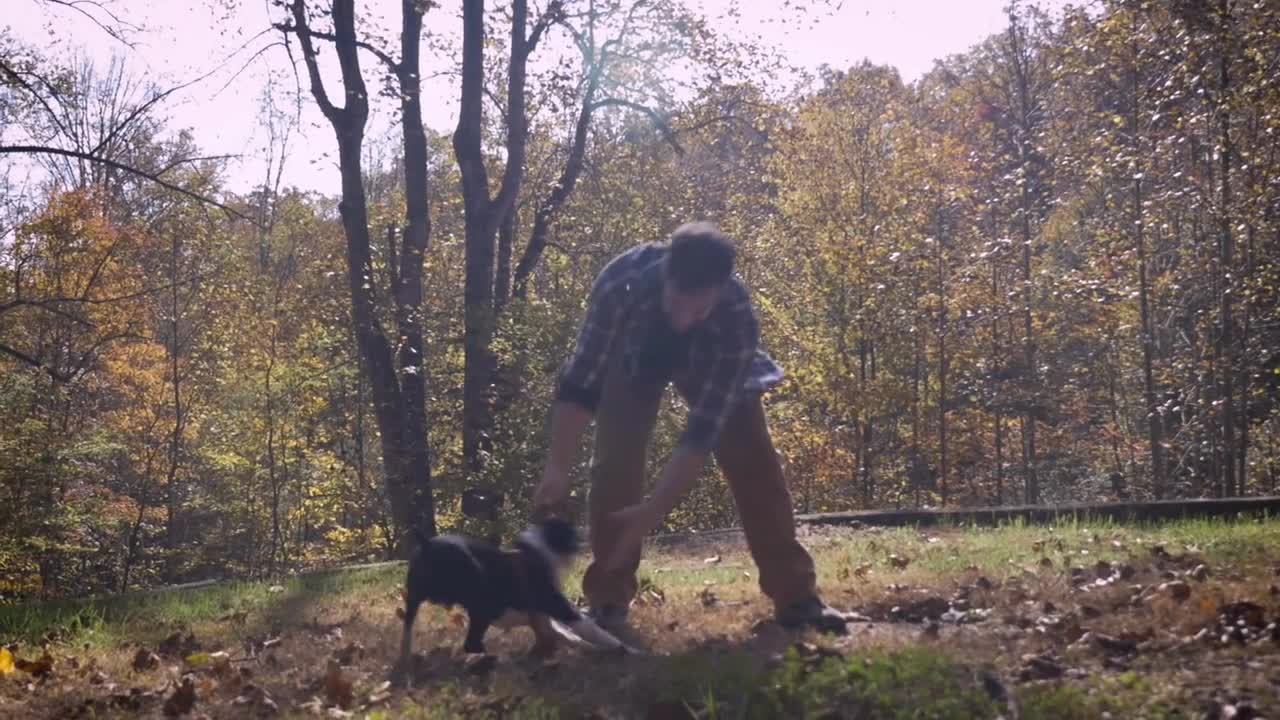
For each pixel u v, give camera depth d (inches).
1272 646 182.4
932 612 236.8
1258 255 813.2
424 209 800.3
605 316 199.8
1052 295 941.8
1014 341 1175.6
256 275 1365.7
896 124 1185.4
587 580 216.4
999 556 313.7
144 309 1258.0
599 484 209.2
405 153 800.3
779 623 212.7
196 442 1309.1
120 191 1168.2
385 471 778.8
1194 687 161.6
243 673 222.1
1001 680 165.9
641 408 204.4
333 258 1006.4
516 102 829.8
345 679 203.5
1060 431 1311.5
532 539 200.7
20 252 1157.1
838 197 1178.0
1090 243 1023.0
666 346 197.6
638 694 172.7
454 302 818.8
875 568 311.6
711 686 165.8
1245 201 764.0
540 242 888.3
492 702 178.5
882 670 165.6
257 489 1259.8
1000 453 1228.5
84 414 1306.6
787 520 212.1
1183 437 1035.9
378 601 311.6
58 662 251.1
